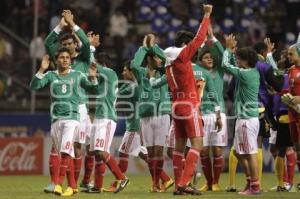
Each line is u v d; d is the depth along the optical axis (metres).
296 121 30.20
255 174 29.31
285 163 33.12
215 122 32.28
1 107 54.16
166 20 61.00
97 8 60.00
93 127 30.92
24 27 58.34
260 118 31.22
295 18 62.56
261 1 62.78
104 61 31.88
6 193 30.84
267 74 30.84
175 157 28.95
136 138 33.00
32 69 54.22
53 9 58.88
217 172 32.81
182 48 28.53
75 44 30.80
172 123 32.00
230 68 29.17
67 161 29.05
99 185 31.22
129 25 61.44
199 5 61.84
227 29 60.66
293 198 27.66
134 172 49.56
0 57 54.50
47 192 29.38
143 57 31.08
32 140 49.31
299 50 29.78
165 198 27.28
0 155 48.69
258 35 60.75
